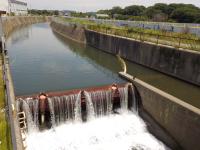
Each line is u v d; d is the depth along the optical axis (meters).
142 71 25.45
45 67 27.92
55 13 198.75
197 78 20.12
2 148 8.94
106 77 24.34
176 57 22.45
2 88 14.06
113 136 16.08
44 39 53.94
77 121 16.88
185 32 29.36
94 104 17.31
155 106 16.66
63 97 16.09
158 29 34.41
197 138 13.23
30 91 19.89
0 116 11.09
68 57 34.16
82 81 22.94
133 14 105.25
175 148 14.91
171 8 87.31
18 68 27.06
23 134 14.41
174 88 19.66
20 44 44.31
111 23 51.09
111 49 36.75
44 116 15.70
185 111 13.94
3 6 78.69
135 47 29.48
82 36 50.31
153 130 16.78
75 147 14.80
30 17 121.19
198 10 71.88
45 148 14.48
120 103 18.59
